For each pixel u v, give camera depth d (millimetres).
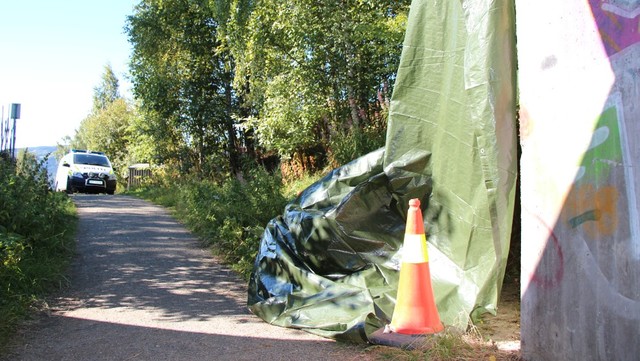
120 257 6969
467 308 4141
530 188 3434
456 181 4453
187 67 22016
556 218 3232
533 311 3408
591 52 3008
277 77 14109
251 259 6453
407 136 4785
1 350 3734
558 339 3221
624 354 2811
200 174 20875
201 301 5230
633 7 2771
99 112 52562
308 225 5191
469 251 4355
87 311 4781
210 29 21312
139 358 3674
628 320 2787
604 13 2926
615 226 2857
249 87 18594
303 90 13508
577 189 3090
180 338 4105
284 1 12867
